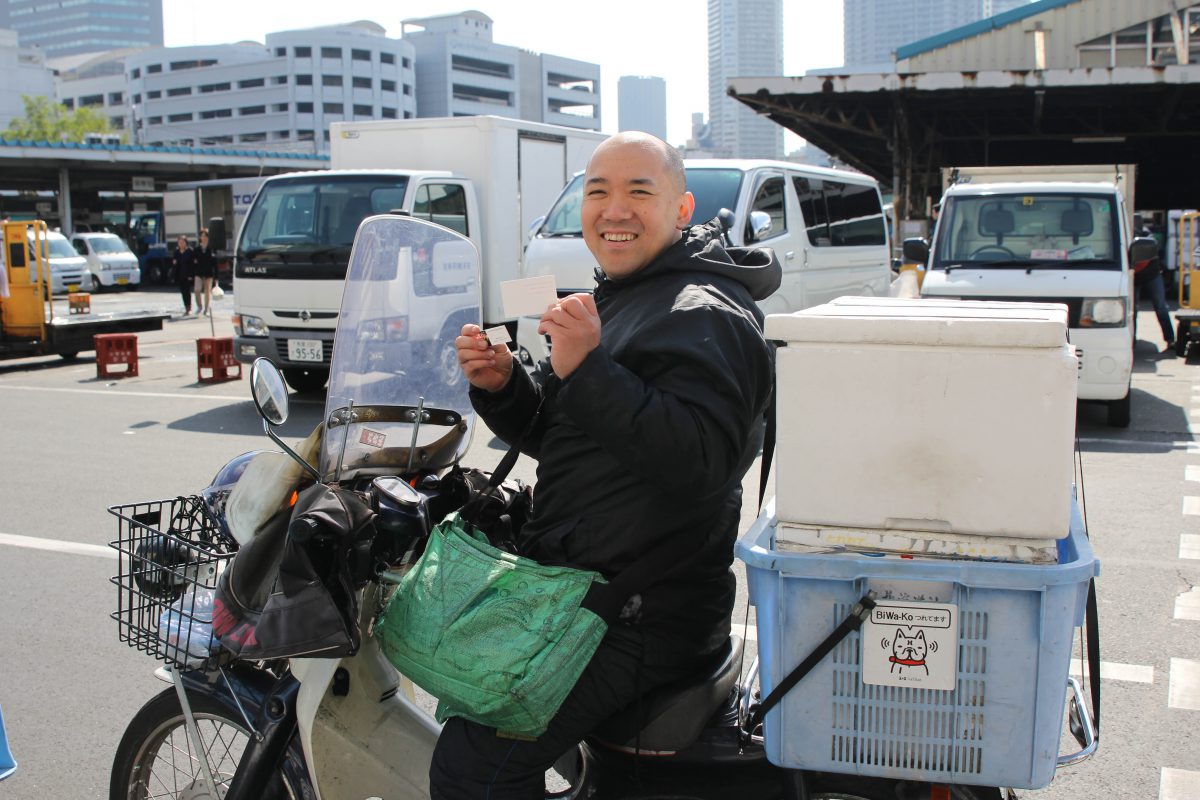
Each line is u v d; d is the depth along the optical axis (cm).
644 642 220
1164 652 459
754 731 234
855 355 192
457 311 283
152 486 778
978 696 194
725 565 235
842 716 201
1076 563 189
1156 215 3531
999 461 189
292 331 1128
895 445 193
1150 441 908
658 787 238
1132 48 2856
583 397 200
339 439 256
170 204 4238
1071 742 384
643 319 219
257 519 246
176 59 15088
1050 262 977
